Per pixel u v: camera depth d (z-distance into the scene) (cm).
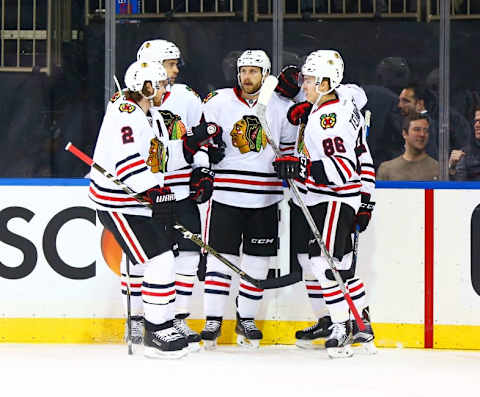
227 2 2169
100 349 1543
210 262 1577
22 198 1631
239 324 1591
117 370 1316
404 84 2150
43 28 2161
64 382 1213
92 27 2162
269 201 1580
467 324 1616
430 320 1620
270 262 1647
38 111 2177
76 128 2180
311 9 2167
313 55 1443
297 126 1589
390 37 2156
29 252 1630
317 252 1463
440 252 1620
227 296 1578
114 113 1369
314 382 1229
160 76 1391
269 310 1642
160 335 1432
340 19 2173
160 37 2173
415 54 2152
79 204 1630
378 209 1627
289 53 2188
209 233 1588
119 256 1625
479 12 2128
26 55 2166
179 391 1148
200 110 1580
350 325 1484
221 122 1577
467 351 1596
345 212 1453
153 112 1445
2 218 1631
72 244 1631
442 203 1620
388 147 2161
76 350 1532
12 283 1631
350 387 1192
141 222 1395
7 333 1633
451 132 2147
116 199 1387
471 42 2138
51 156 2181
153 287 1414
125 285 1584
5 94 2173
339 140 1409
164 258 1409
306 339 1585
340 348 1471
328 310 1569
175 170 1554
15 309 1631
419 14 2142
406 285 1623
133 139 1350
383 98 2158
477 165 2131
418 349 1611
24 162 2181
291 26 2180
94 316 1630
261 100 1429
